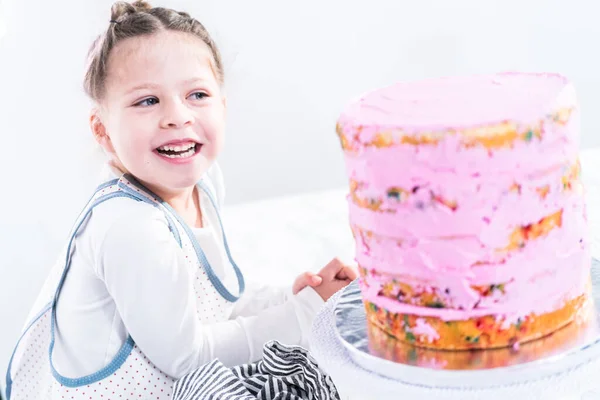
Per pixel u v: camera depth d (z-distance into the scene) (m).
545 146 0.89
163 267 1.23
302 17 2.99
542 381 0.90
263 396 1.17
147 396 1.30
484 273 0.92
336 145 3.12
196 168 1.29
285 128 3.08
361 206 0.97
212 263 1.42
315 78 3.05
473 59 3.17
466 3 3.10
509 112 0.90
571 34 3.16
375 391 0.95
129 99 1.26
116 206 1.27
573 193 0.95
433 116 0.92
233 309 1.54
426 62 3.14
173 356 1.26
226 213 2.68
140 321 1.24
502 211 0.90
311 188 3.14
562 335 0.95
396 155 0.90
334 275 1.43
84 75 1.35
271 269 2.11
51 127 2.58
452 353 0.95
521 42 3.16
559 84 0.97
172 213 1.33
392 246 0.95
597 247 1.77
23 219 2.57
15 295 2.34
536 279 0.93
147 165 1.28
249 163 3.09
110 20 1.32
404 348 0.97
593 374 0.92
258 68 3.01
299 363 1.20
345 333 1.03
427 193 0.90
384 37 3.09
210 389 1.15
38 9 2.57
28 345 1.39
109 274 1.24
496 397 0.90
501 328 0.94
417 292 0.95
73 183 2.58
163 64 1.26
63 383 1.31
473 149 0.87
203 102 1.29
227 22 2.94
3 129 2.56
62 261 1.41
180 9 2.15
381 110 0.97
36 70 2.57
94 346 1.30
